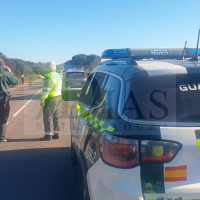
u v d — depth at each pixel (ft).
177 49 16.74
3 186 14.78
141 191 7.47
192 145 7.41
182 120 7.87
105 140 8.06
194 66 9.17
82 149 10.42
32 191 14.16
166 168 7.45
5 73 22.03
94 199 8.50
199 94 8.46
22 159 18.85
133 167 7.53
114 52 16.11
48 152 20.27
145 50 16.38
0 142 22.86
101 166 8.17
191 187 7.47
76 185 14.76
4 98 22.26
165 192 7.45
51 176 15.96
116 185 7.68
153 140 7.47
